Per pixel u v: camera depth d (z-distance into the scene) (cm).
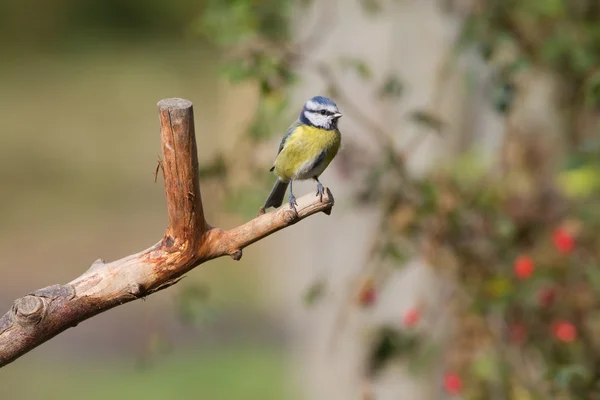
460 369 1004
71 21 4512
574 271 979
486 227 999
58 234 2617
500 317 981
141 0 4525
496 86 960
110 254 2500
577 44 1050
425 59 1143
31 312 573
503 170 1100
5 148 3328
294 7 1105
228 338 2012
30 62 4250
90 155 3291
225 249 618
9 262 2408
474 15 1030
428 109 1145
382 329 993
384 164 962
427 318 1088
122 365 1917
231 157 1009
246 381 1816
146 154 3369
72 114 3709
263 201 988
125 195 2980
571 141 1173
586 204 1048
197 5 4506
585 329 960
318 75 1152
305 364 1291
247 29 1009
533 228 1023
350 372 1220
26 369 1905
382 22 1152
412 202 974
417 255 1000
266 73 908
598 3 1124
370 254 994
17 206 2825
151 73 4159
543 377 873
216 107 3706
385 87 987
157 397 1738
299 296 1277
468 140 1156
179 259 605
